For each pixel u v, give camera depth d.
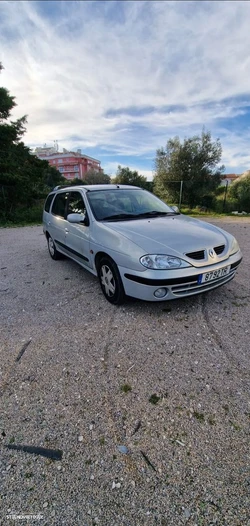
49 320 2.75
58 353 2.22
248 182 16.11
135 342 2.33
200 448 1.42
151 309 2.88
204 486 1.24
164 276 2.39
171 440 1.47
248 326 2.54
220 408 1.66
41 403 1.73
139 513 1.15
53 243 4.84
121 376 1.95
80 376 1.96
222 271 2.71
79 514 1.15
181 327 2.54
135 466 1.34
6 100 12.40
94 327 2.58
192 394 1.77
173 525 1.10
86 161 71.19
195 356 2.14
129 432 1.52
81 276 4.07
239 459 1.36
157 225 3.00
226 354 2.15
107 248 2.83
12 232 8.95
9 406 1.71
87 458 1.38
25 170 13.12
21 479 1.29
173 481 1.27
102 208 3.39
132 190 4.00
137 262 2.47
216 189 16.25
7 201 12.17
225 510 1.15
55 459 1.38
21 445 1.46
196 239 2.69
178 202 16.61
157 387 1.84
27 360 2.14
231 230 8.36
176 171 16.30
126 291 2.68
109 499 1.20
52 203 4.84
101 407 1.69
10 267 4.66
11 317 2.84
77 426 1.56
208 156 15.96
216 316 2.73
